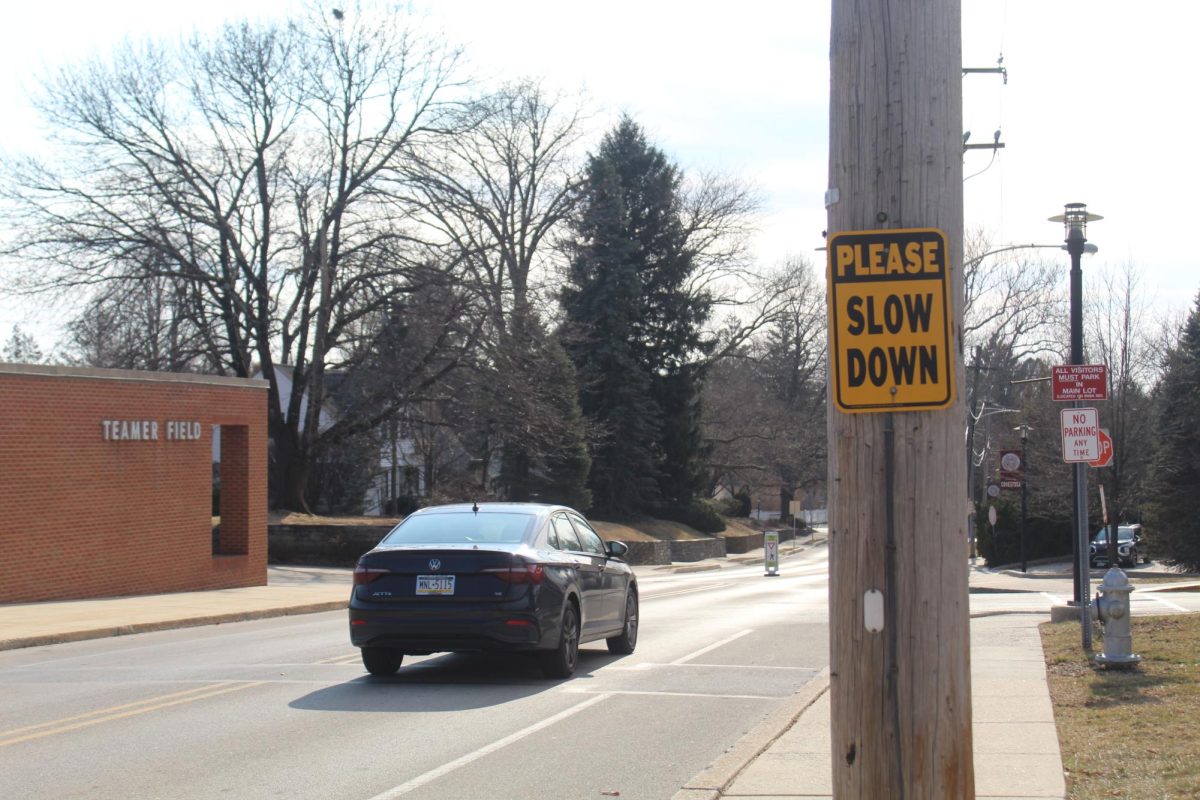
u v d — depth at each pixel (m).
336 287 39.47
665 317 62.81
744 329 68.81
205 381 27.14
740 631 16.77
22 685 11.89
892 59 4.57
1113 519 40.22
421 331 37.94
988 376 54.94
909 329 4.53
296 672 12.52
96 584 24.34
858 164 4.59
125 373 25.05
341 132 39.53
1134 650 11.87
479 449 51.16
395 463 54.94
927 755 4.40
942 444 4.48
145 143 37.41
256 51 37.81
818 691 10.64
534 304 41.41
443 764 7.97
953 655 4.44
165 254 36.66
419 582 11.25
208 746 8.58
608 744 8.63
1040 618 17.02
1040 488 46.38
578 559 12.56
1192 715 8.41
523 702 10.45
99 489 24.47
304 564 40.06
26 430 23.02
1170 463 42.62
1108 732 8.09
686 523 65.75
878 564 4.48
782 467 79.25
